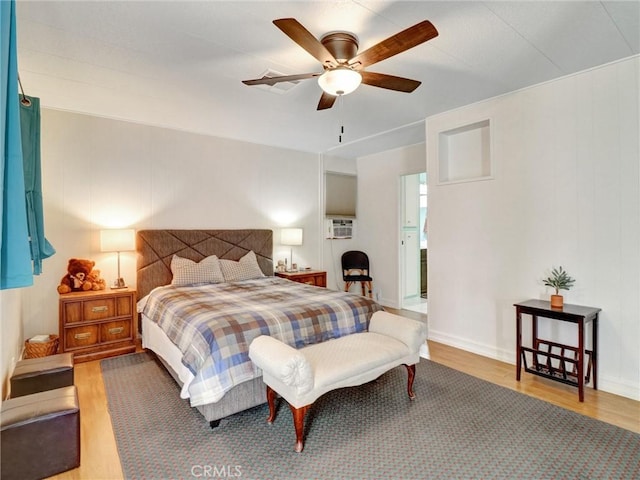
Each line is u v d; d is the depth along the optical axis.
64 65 2.55
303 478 1.71
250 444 1.98
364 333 2.69
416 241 6.28
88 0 1.82
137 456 1.87
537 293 3.00
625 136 2.51
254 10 1.92
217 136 4.46
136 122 3.87
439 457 1.86
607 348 2.61
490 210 3.32
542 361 2.99
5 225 1.15
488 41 2.25
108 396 2.55
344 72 2.06
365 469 1.77
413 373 2.53
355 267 5.74
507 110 3.15
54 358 2.48
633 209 2.48
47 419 1.69
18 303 2.90
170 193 4.11
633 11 1.93
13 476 1.62
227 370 2.12
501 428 2.13
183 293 3.30
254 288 3.58
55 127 3.42
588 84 2.67
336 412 2.34
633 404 2.41
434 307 3.85
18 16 1.95
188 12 1.93
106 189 3.69
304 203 5.38
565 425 2.16
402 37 1.78
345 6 1.88
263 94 3.11
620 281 2.54
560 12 1.94
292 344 2.43
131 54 2.40
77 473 1.73
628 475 1.71
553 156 2.87
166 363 2.77
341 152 5.54
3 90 1.08
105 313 3.30
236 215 4.66
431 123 3.78
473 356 3.38
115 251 3.49
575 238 2.76
